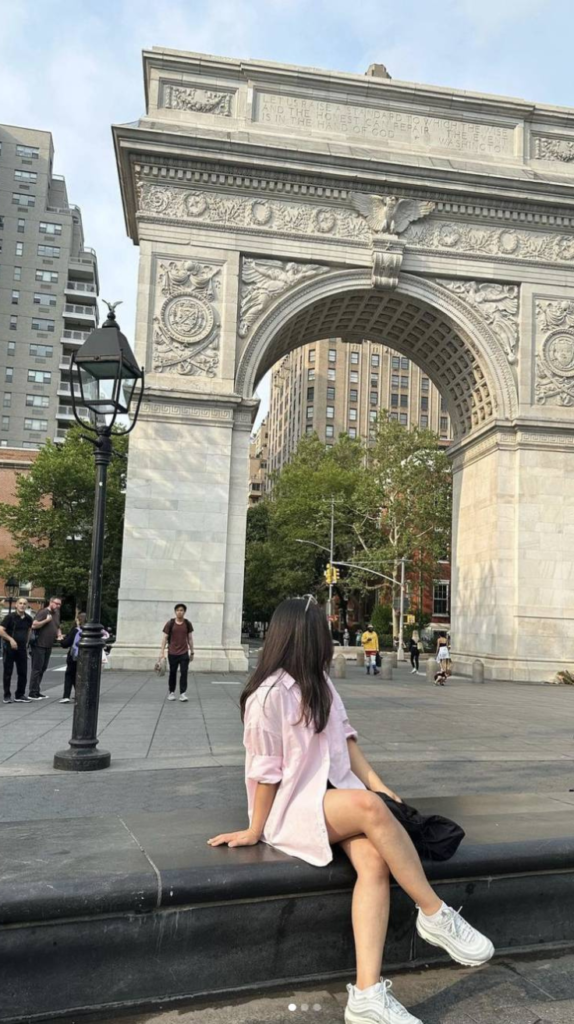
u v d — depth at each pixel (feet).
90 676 29.86
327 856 11.44
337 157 88.69
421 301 92.94
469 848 12.88
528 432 92.32
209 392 86.33
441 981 12.05
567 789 26.48
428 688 77.61
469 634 99.04
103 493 30.81
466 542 101.86
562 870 13.60
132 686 65.31
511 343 94.02
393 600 180.65
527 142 96.63
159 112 90.12
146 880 11.07
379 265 90.07
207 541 84.23
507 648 89.81
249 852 12.14
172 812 15.79
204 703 53.01
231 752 33.32
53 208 291.79
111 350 30.19
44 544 180.14
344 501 192.85
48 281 280.31
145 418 85.10
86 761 28.76
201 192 89.20
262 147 87.40
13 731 38.78
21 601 53.72
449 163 93.30
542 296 94.84
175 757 31.86
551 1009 11.22
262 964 11.84
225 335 87.66
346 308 97.76
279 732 12.16
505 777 28.73
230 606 84.33
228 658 82.64
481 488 97.35
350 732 12.89
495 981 12.06
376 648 102.47
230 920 11.64
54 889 10.64
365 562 177.68
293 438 364.38
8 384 271.49
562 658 89.25
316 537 200.44
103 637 30.71
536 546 90.74
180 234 88.33
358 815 11.24
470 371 98.37
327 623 12.60
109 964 11.02
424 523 176.76
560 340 94.53
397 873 11.20
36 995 10.64
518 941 13.28
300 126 92.63
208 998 11.36
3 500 213.87
